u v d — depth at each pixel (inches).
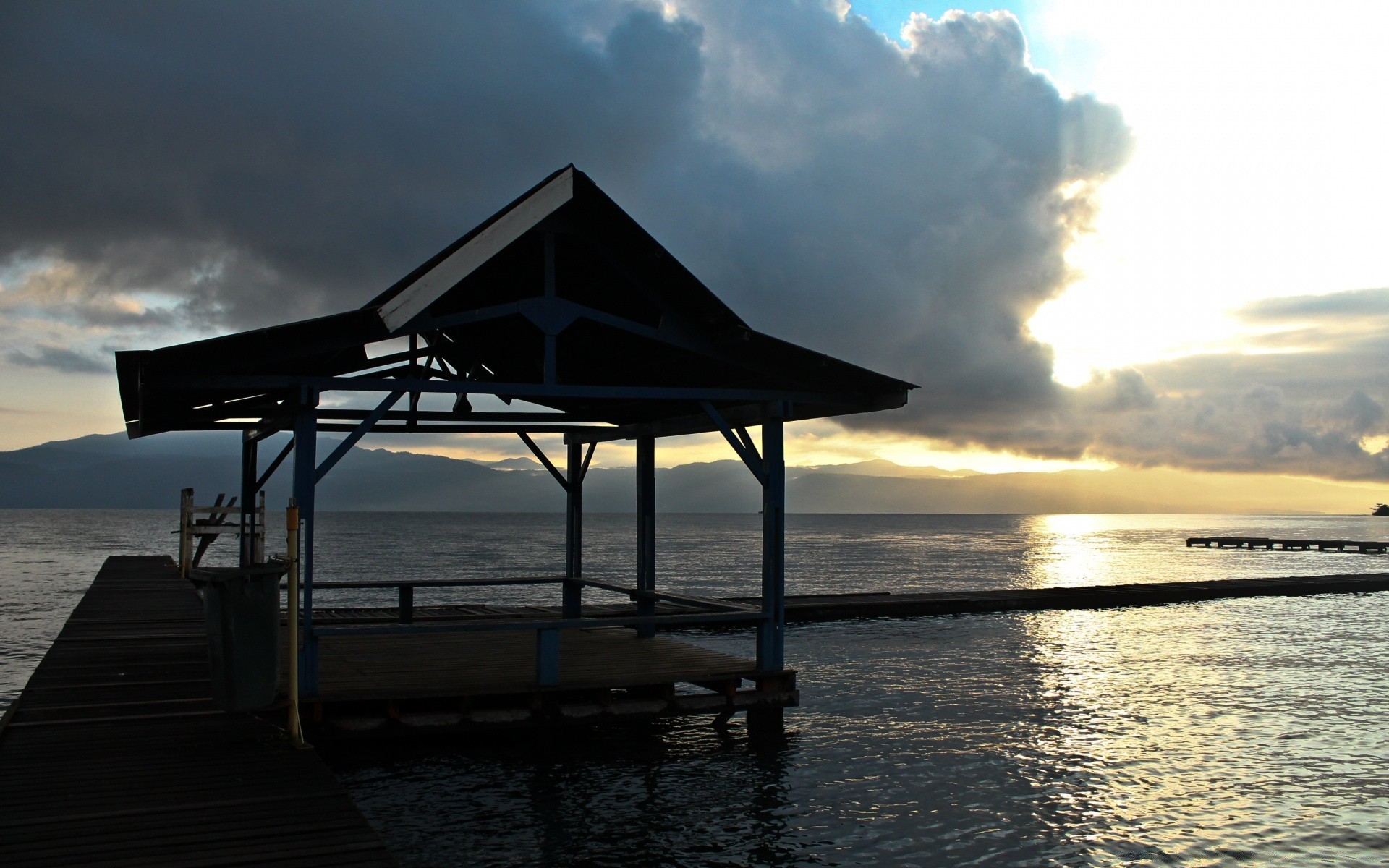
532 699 374.0
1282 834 342.0
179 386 323.0
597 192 354.6
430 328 344.8
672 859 302.5
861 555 3201.3
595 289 414.3
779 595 418.9
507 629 371.9
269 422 425.4
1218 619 1074.1
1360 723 527.8
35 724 329.4
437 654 447.8
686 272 366.6
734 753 428.5
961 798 374.6
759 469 406.9
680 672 405.7
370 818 331.9
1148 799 380.2
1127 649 828.6
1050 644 858.8
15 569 1900.8
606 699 385.4
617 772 393.4
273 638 308.8
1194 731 505.0
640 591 506.3
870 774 404.5
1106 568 2453.2
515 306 359.3
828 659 759.1
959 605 1108.5
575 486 539.8
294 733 306.0
